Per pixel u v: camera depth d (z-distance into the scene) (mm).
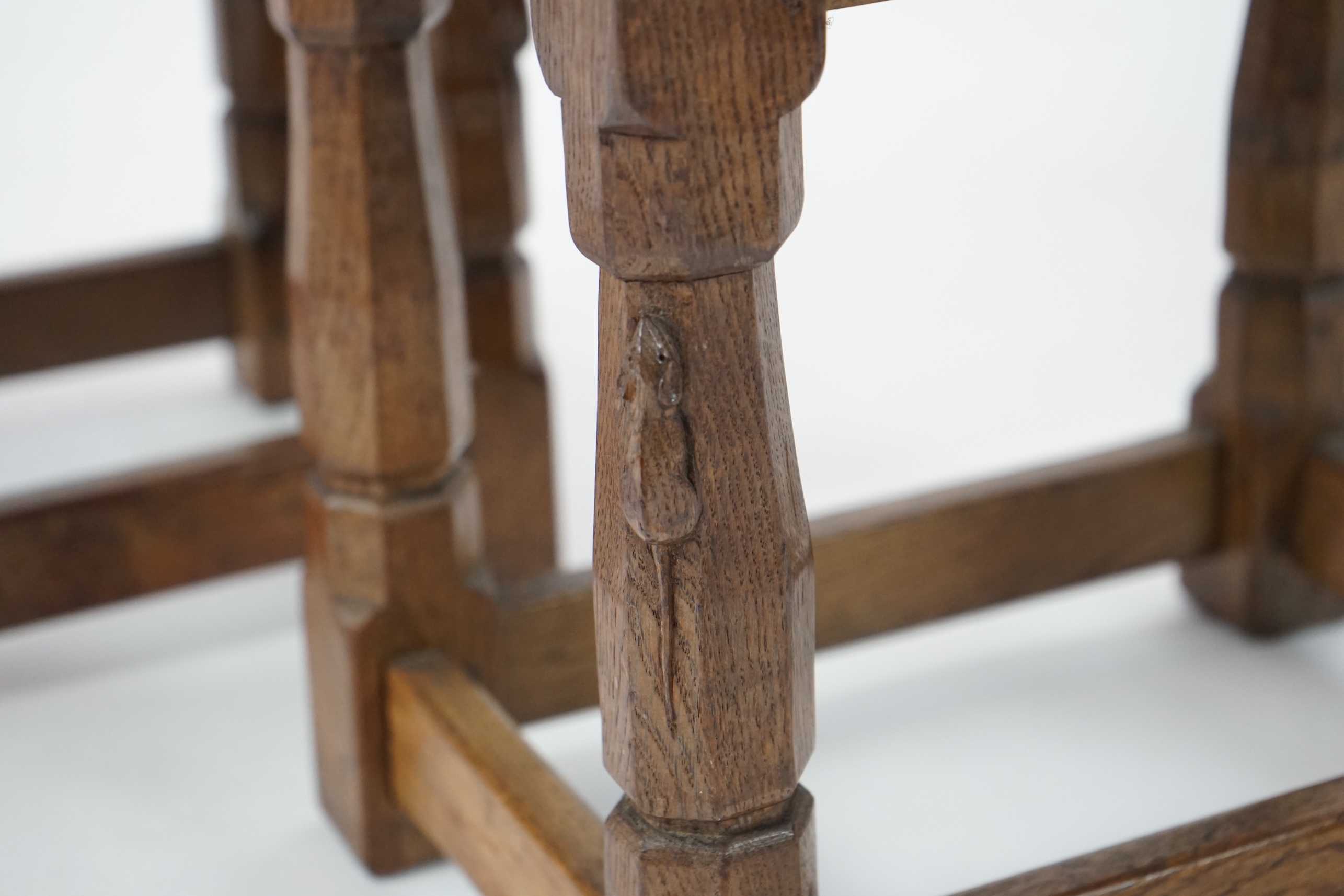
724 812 840
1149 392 1609
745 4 774
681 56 772
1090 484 1168
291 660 1255
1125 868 915
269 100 1438
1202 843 926
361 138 990
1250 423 1182
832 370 1696
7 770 1162
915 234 2053
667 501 804
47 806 1134
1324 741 1134
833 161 2295
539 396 1234
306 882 1076
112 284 1460
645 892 854
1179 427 1285
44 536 1176
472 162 1196
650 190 784
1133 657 1216
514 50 1206
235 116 1449
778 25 778
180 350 1630
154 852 1100
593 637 1099
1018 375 1661
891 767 1128
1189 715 1161
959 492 1148
